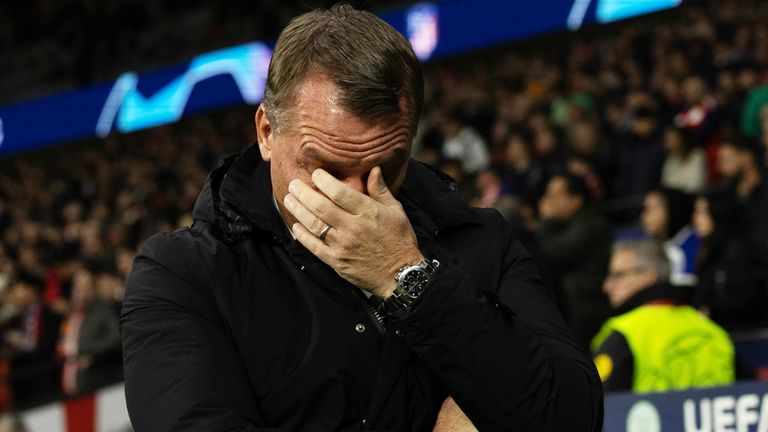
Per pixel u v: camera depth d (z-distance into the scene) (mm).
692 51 39281
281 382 5039
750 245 18109
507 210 19469
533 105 40094
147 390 4902
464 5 53156
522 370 4844
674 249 19797
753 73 32969
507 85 46250
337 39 4801
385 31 4887
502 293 5445
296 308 5148
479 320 4840
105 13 73062
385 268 4875
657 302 11609
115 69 71812
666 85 35531
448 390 5164
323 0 5418
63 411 20125
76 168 58906
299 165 4840
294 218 5078
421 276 4867
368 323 5133
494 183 30281
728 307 17703
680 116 32500
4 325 29047
